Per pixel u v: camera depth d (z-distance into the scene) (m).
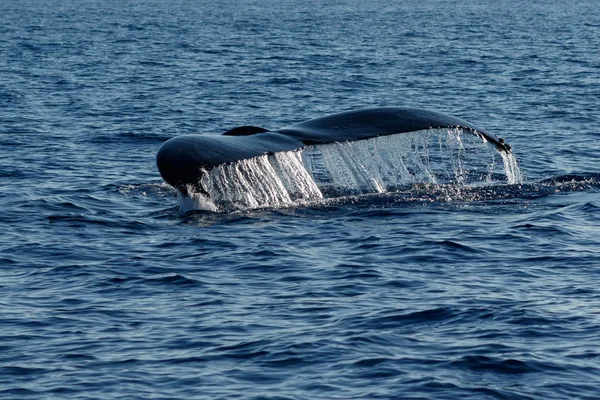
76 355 33.12
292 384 30.61
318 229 48.16
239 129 51.03
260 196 50.81
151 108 99.81
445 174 61.91
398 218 50.12
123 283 40.91
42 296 39.31
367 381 30.73
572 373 31.20
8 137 78.81
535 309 36.72
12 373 31.77
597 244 45.91
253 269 42.53
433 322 35.69
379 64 146.25
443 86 120.00
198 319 36.41
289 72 134.50
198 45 180.50
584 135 82.25
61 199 56.16
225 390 30.23
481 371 31.38
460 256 44.09
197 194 50.16
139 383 30.88
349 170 52.03
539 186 56.66
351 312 36.84
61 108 98.00
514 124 89.44
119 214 52.44
